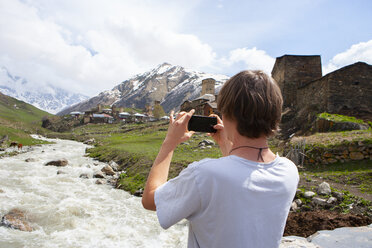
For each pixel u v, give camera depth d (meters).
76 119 144.12
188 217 1.16
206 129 1.64
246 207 1.05
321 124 21.64
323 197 9.72
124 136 65.38
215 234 1.08
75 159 25.89
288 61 36.81
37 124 145.50
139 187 14.37
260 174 1.14
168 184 1.22
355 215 7.60
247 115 1.18
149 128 80.56
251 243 1.05
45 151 32.06
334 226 7.14
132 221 9.91
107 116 139.50
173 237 8.70
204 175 1.08
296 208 9.40
